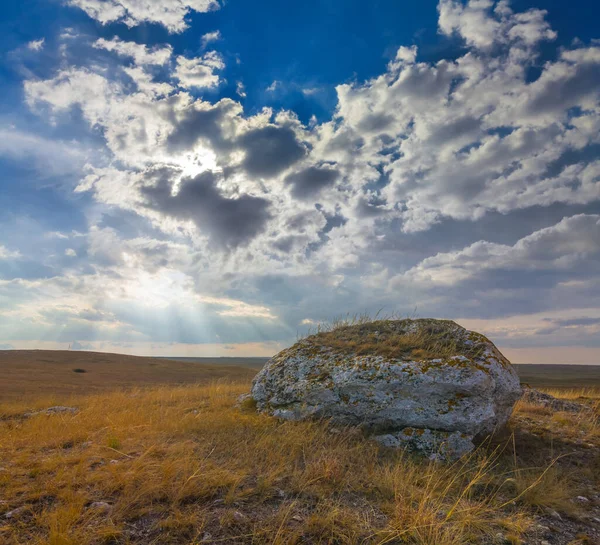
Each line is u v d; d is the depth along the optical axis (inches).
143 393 673.0
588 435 364.5
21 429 395.5
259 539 168.6
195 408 465.7
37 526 174.1
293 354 423.5
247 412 403.5
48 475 233.5
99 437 331.3
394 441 317.1
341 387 348.5
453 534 180.7
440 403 323.0
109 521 177.2
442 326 419.2
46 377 1674.5
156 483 211.3
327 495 214.8
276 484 224.2
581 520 212.1
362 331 448.8
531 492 237.6
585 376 3218.5
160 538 167.3
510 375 356.8
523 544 182.5
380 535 177.6
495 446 330.6
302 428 329.7
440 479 255.3
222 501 200.8
